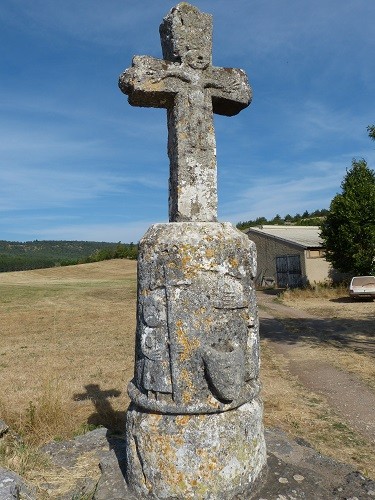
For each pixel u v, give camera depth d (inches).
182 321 139.5
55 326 616.7
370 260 932.0
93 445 186.5
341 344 456.4
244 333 147.3
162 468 137.6
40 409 229.0
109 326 609.6
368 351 420.5
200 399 138.3
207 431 137.0
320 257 1047.0
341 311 704.4
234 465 138.8
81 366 376.8
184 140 159.3
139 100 164.4
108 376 340.8
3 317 701.3
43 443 196.9
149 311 143.9
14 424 223.1
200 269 141.6
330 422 244.4
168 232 146.0
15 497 133.0
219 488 136.3
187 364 138.6
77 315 723.4
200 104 161.9
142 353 145.4
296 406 269.9
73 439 193.5
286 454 172.6
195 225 147.6
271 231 1248.8
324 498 142.5
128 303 898.1
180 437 137.1
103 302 919.0
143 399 143.3
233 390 136.9
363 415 255.9
